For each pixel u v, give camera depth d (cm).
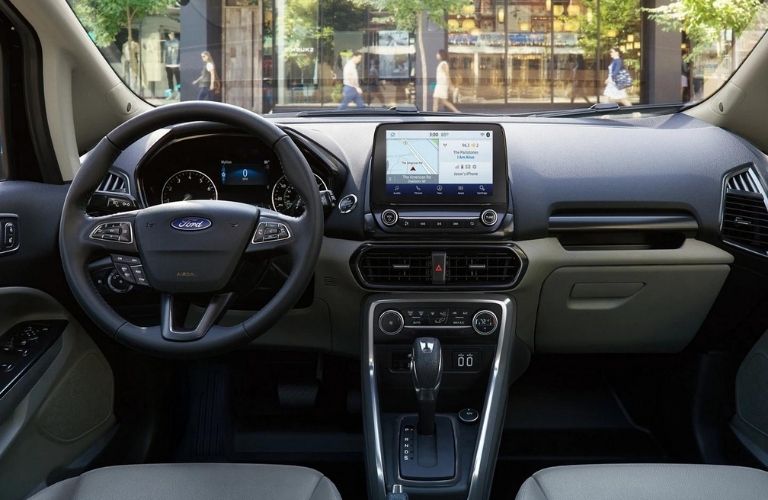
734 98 227
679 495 132
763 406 207
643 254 215
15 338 194
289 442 248
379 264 212
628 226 215
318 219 165
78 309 207
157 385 237
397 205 211
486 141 210
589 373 269
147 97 251
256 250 163
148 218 163
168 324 161
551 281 218
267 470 141
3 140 198
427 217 208
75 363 204
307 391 251
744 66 223
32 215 194
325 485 138
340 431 252
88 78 220
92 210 205
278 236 164
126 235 164
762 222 214
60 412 196
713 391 233
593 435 254
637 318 224
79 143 237
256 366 254
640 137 229
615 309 222
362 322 213
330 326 221
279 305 163
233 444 249
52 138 203
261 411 257
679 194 216
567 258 214
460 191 210
